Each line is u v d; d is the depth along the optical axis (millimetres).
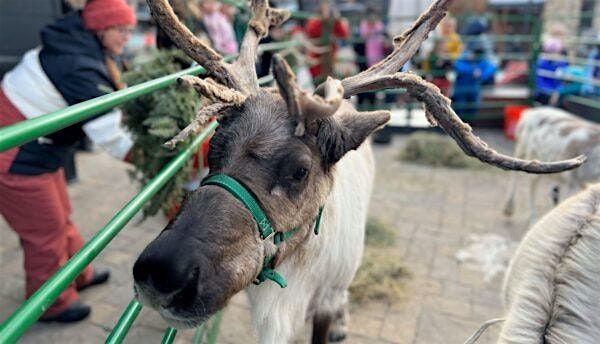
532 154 5098
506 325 1648
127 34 3152
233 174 1644
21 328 1154
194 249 1477
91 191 5668
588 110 8094
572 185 4688
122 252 4293
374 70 2078
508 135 8555
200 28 5148
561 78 8367
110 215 5039
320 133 1788
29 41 5848
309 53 8172
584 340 1427
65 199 3510
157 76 2951
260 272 1795
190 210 1568
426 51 9695
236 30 4711
